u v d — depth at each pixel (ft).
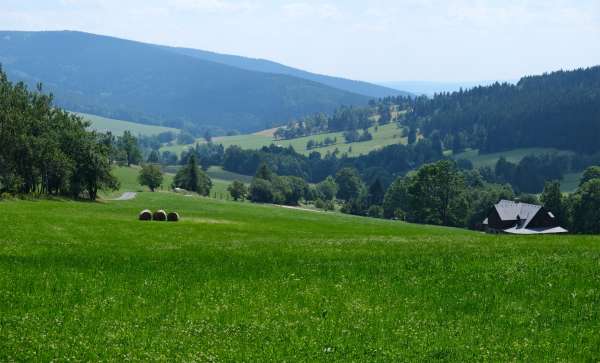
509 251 113.50
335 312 74.33
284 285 87.20
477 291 83.66
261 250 120.26
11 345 58.95
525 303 77.77
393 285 87.35
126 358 56.65
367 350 60.75
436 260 103.55
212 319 70.38
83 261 101.81
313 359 57.98
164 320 69.36
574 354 60.03
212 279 90.53
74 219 192.85
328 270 97.19
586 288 83.41
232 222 256.32
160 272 94.58
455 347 61.98
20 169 358.23
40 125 381.19
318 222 295.28
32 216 188.85
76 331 64.49
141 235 162.20
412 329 67.77
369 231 234.38
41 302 74.84
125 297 78.84
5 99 358.23
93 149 403.75
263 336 64.54
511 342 63.46
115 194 513.45
